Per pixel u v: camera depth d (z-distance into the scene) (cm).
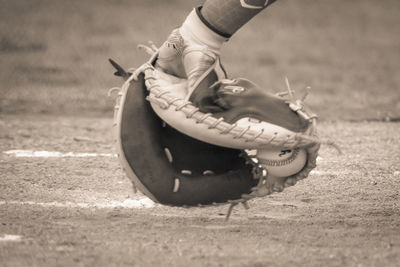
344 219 1315
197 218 1318
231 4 1139
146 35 5853
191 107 1109
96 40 5566
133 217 1322
